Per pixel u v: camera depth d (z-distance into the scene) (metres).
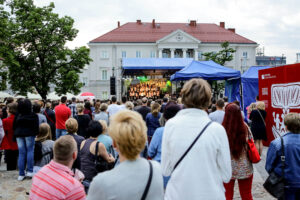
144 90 25.20
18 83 24.83
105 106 7.71
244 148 3.25
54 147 2.17
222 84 29.11
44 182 2.04
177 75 11.46
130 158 1.58
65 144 2.16
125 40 44.56
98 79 43.97
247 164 3.28
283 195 2.91
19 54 24.42
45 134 5.51
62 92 26.06
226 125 3.34
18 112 5.93
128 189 1.46
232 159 3.28
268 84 8.46
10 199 4.68
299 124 2.97
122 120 1.62
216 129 2.04
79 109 7.69
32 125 5.80
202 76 11.50
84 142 3.79
